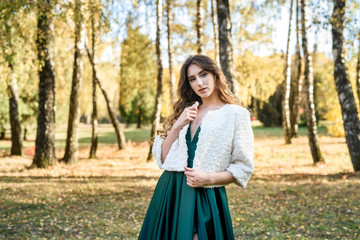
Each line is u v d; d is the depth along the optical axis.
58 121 26.95
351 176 8.47
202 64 2.02
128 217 5.48
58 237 4.43
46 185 8.04
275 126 41.19
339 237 4.32
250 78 19.98
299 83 21.34
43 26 10.48
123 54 16.58
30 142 26.89
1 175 9.75
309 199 6.45
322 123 42.12
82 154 17.25
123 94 20.61
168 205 1.96
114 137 31.95
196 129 2.00
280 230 4.73
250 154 1.94
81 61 12.80
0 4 6.93
